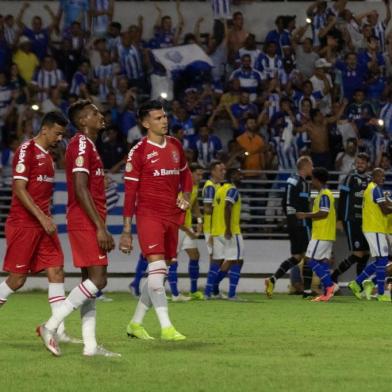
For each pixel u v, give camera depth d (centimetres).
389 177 5400
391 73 5997
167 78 5744
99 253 2138
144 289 2527
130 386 1716
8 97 5525
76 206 2155
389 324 3056
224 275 4416
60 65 5675
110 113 5400
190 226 4400
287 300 4353
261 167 5381
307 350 2280
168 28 5853
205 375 1852
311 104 5597
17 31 5700
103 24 5881
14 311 3575
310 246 4275
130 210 2420
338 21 6031
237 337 2609
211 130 5528
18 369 1927
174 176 2434
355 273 5053
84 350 2155
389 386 1738
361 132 5634
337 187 5450
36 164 2306
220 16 5938
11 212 2342
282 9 6112
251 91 5681
